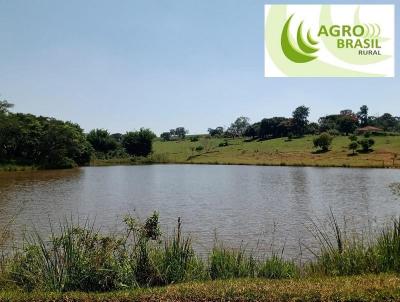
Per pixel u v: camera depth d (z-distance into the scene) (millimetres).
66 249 10992
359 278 10070
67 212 32531
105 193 47219
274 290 9258
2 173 84062
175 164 120312
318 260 12742
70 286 10398
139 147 141625
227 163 115562
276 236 22969
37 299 9258
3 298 9289
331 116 192750
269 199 41125
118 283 10492
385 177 67500
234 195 44938
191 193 47125
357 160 104312
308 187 52906
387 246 11766
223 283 10055
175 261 11352
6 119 100062
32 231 23828
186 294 9266
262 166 104938
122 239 12172
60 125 106375
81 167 108312
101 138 140000
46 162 101500
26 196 43906
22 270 10859
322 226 26031
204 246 20000
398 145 124375
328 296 8797
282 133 176250
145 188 53125
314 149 130375
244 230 24953
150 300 9086
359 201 38812
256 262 13914
